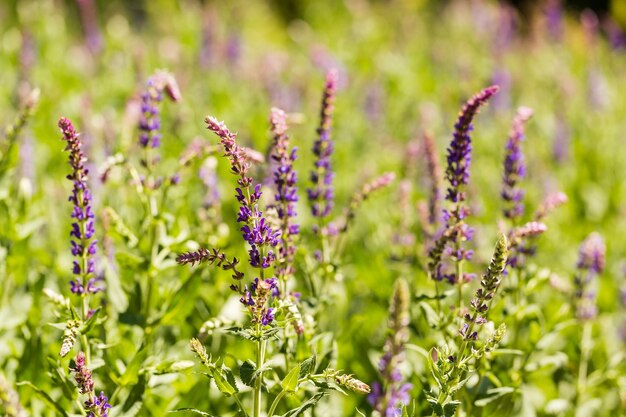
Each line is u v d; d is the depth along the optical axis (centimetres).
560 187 844
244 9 1515
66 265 568
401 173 803
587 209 864
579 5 2286
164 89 480
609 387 531
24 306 498
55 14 1239
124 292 470
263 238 333
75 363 349
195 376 446
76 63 1136
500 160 870
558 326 479
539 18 1355
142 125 475
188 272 492
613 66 1308
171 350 470
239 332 331
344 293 543
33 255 568
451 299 529
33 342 444
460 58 1175
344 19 1823
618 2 1661
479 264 566
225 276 500
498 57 1220
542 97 1131
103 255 477
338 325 520
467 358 346
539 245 709
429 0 1867
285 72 1096
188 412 400
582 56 1360
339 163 848
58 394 443
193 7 1402
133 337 471
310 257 484
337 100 1009
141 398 402
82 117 666
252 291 338
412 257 573
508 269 463
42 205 623
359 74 1170
